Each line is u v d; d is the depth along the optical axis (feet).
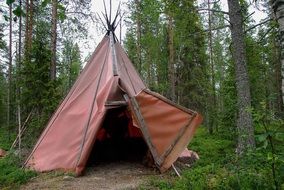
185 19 40.19
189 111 35.04
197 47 83.46
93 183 28.89
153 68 118.93
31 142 51.98
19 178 30.25
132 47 109.29
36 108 57.93
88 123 35.50
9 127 69.77
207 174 27.94
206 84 81.25
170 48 76.95
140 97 34.14
